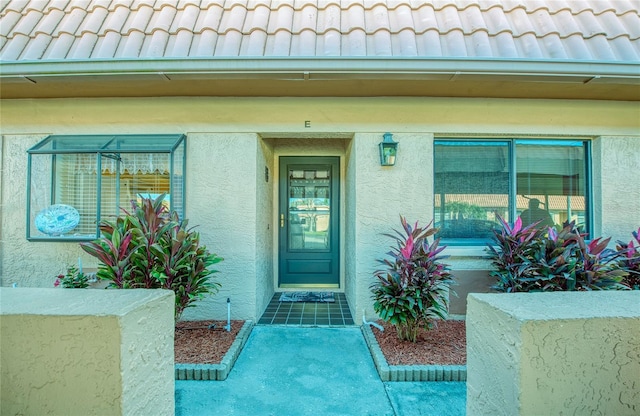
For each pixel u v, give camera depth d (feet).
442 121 14.12
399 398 8.96
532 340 4.10
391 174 14.14
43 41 13.03
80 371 4.20
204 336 12.21
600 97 13.80
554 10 14.11
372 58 11.51
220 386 9.49
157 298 5.00
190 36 13.05
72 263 14.03
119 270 10.44
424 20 13.55
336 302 16.88
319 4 14.39
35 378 4.26
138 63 11.68
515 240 12.17
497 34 13.04
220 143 14.08
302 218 19.12
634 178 14.20
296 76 12.10
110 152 13.34
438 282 11.84
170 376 5.27
